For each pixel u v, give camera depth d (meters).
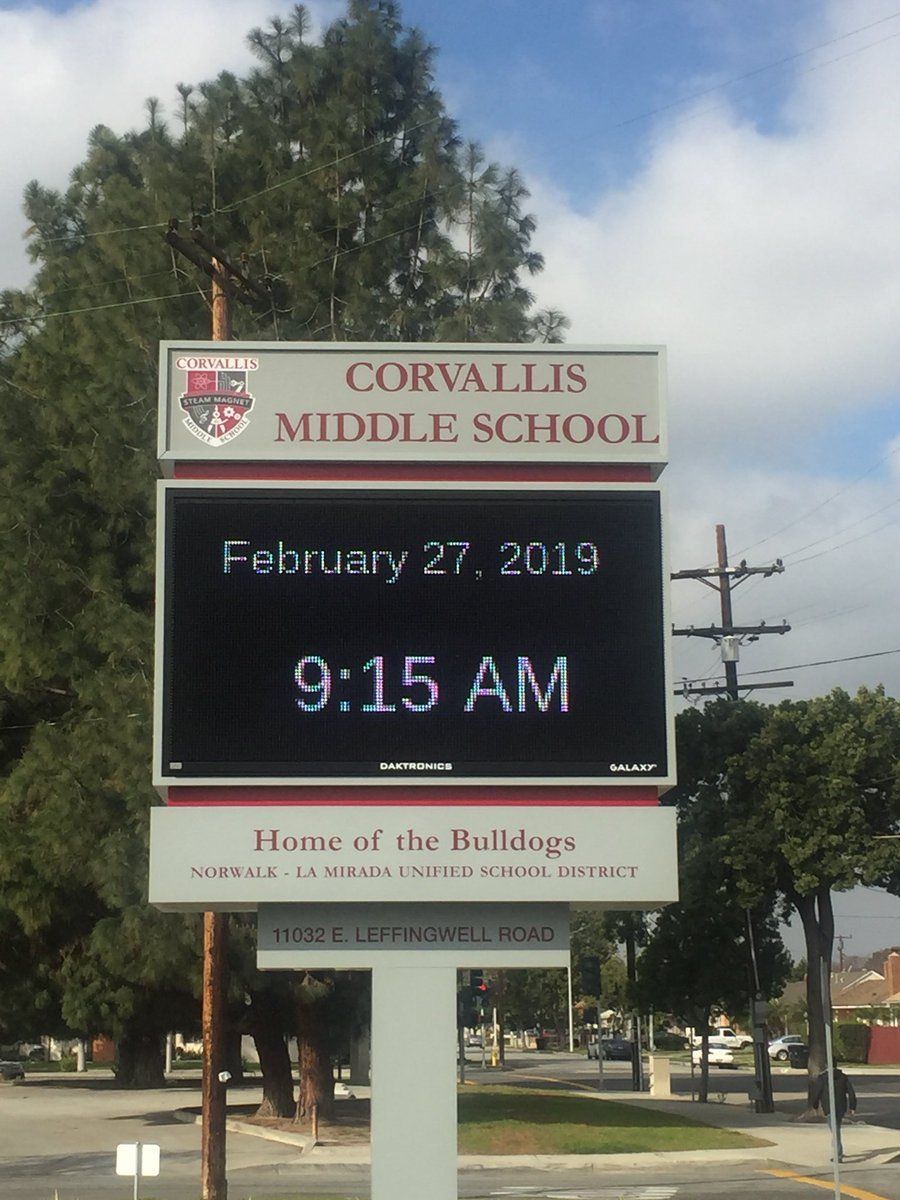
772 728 35.91
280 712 12.35
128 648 27.23
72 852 27.05
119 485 28.38
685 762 37.09
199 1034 61.47
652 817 12.48
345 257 30.80
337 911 12.55
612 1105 35.50
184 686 12.35
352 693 12.41
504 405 13.12
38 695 29.50
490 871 12.38
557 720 12.45
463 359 13.16
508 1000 112.56
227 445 12.88
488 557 12.66
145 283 29.20
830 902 36.34
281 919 12.52
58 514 28.42
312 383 13.05
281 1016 34.06
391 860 12.36
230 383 13.00
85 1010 32.06
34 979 33.00
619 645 12.58
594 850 12.44
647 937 43.78
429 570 12.61
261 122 31.25
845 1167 25.97
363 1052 54.12
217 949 18.55
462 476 13.01
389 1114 12.32
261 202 30.48
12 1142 32.03
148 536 28.36
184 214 29.80
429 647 12.49
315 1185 23.06
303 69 31.75
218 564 12.52
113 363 28.70
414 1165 12.26
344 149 31.22
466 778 12.34
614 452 13.09
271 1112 33.97
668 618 12.62
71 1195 21.89
